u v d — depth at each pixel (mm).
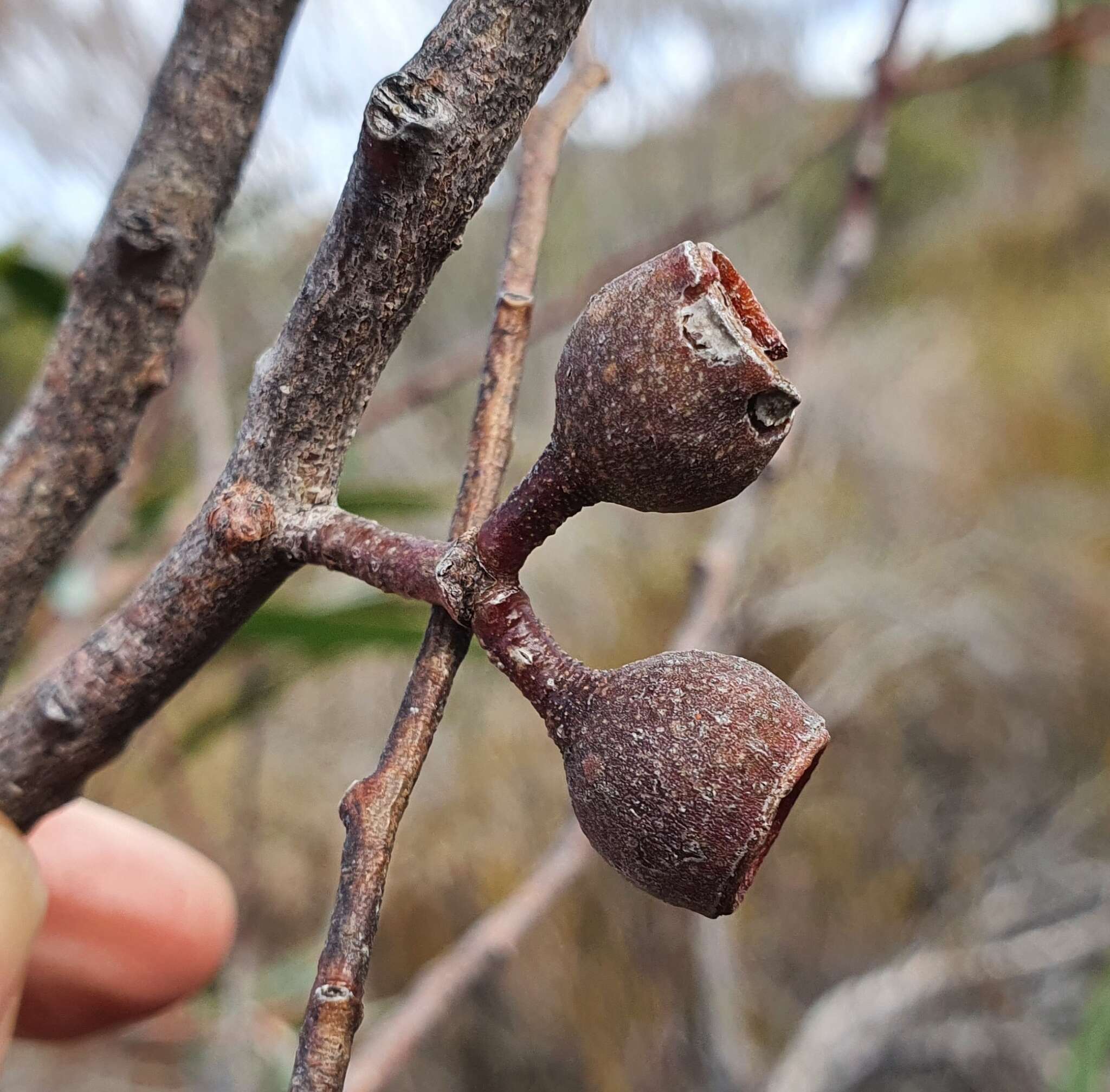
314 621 185
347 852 73
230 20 95
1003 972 460
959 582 626
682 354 70
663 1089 456
